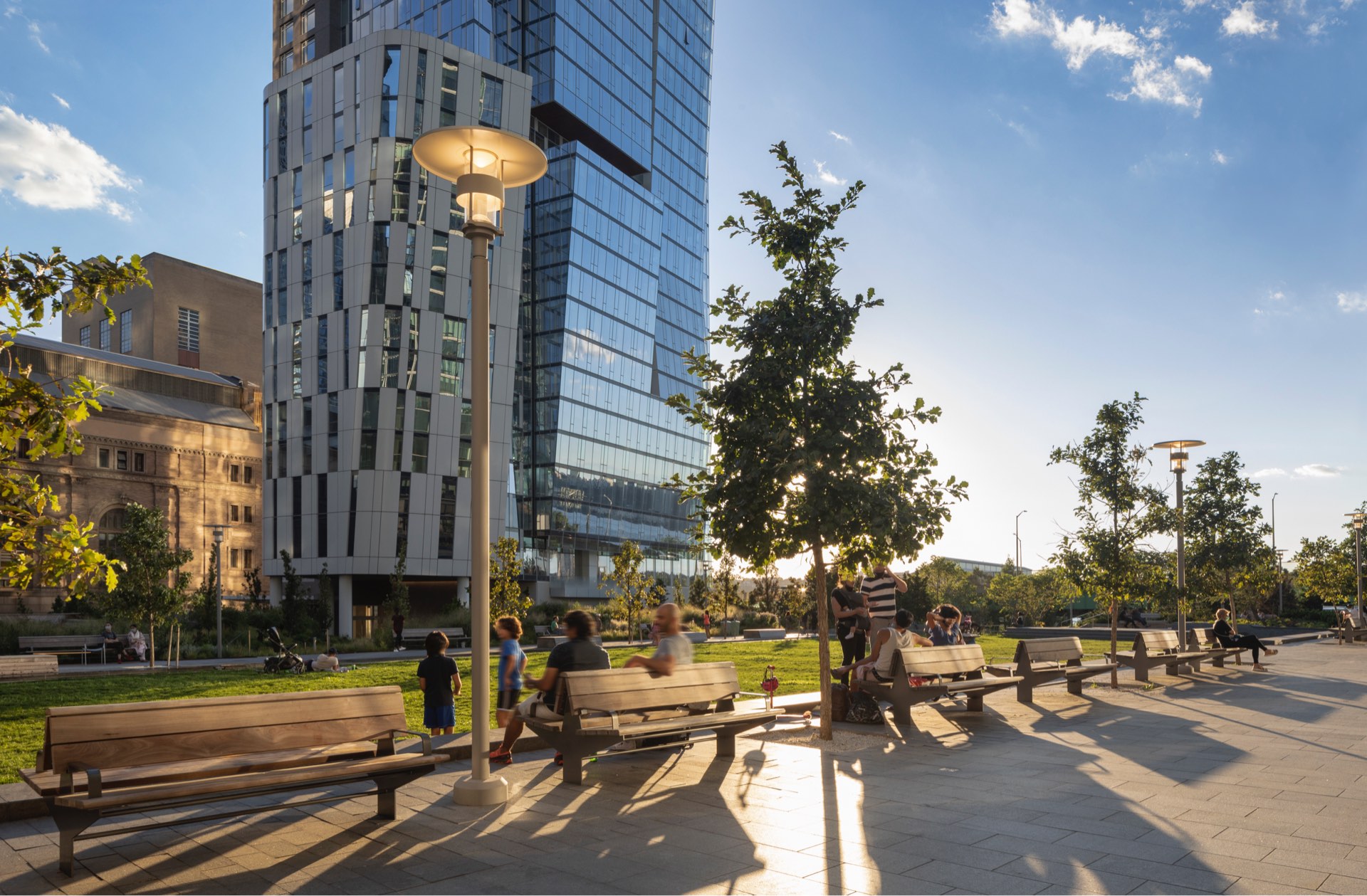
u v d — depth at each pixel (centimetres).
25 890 472
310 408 4709
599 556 6412
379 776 607
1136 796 700
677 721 802
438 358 4634
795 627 5162
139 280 633
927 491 1000
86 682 1767
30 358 6056
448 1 5659
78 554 601
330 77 4781
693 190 8212
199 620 3494
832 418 988
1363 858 529
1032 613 5219
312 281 4762
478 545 680
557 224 6275
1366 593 3909
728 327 1054
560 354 6119
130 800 482
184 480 6419
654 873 502
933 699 1104
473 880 489
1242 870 502
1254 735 1023
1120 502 1694
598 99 6594
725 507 998
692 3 8281
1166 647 1753
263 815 632
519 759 852
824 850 547
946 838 573
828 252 1041
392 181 4575
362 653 3125
